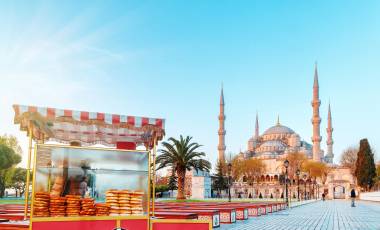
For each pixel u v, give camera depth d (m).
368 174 98.56
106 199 10.67
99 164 10.57
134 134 12.02
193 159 51.62
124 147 12.27
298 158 132.75
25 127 11.34
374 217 29.45
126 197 10.72
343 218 28.09
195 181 89.31
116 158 10.71
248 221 23.78
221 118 162.88
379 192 73.31
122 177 10.81
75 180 10.41
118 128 11.48
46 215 9.73
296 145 173.75
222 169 120.44
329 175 138.25
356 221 25.16
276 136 183.50
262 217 28.05
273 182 139.12
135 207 10.76
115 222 10.30
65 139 12.23
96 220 10.09
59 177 10.21
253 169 132.38
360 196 100.69
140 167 10.92
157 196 93.62
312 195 126.94
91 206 10.20
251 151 177.00
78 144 12.30
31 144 10.70
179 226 11.16
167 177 110.56
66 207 9.98
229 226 20.12
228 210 21.91
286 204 47.97
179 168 51.38
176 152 50.69
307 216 29.81
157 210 17.03
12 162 74.31
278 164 151.88
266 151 171.25
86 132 11.70
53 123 10.91
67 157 10.20
